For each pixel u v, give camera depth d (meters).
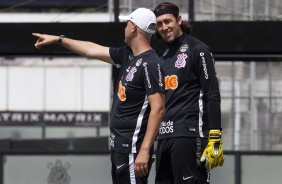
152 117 16.84
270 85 31.27
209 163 17.92
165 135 18.48
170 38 18.50
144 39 17.28
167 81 18.45
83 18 31.50
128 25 17.31
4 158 32.19
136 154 17.25
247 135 31.50
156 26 18.33
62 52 28.00
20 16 31.61
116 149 17.41
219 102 18.05
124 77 17.33
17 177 32.12
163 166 18.86
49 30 27.48
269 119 31.36
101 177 32.00
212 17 30.12
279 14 30.03
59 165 32.12
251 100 31.38
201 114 18.28
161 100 16.95
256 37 26.92
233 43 26.94
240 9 30.16
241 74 31.36
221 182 30.89
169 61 18.55
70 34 27.41
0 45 27.64
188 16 28.28
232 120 31.56
